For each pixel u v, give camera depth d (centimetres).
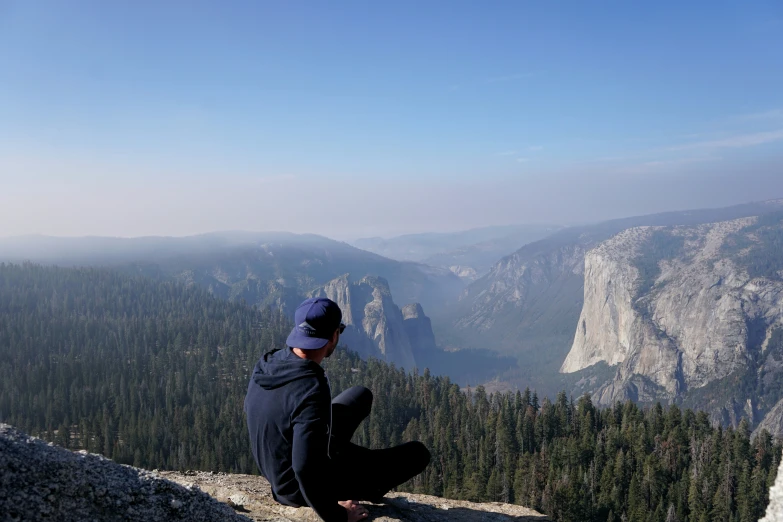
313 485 232
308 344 243
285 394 240
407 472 276
